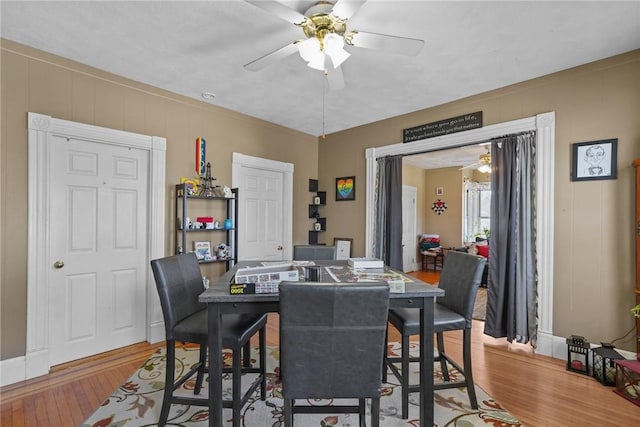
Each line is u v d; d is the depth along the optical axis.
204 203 3.55
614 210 2.50
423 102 3.51
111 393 2.20
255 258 4.12
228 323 1.83
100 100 2.79
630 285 2.43
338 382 1.42
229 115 3.79
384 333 1.41
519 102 2.99
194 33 2.23
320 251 3.10
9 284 2.34
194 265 2.12
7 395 2.17
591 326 2.59
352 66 2.69
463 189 7.29
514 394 2.18
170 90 3.22
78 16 2.04
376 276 1.90
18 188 2.38
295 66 2.71
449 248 7.19
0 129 2.30
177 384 1.85
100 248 2.85
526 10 1.96
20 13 2.01
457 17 2.03
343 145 4.60
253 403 2.10
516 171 2.97
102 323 2.86
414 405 2.08
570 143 2.70
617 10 1.95
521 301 2.90
